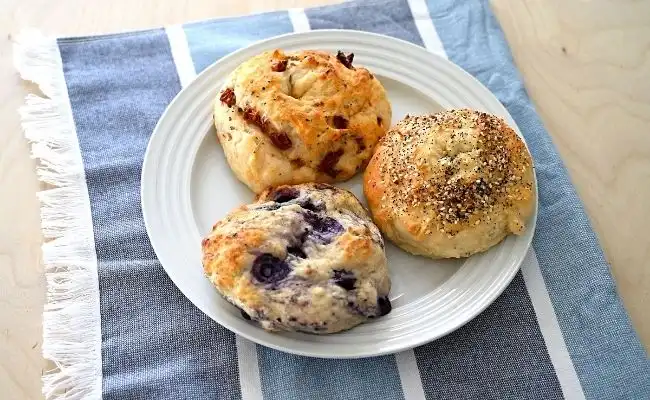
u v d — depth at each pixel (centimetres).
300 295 32
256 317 33
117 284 37
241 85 39
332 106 38
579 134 43
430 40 47
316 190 36
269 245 33
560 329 36
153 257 38
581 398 35
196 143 40
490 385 35
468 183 36
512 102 44
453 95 43
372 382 35
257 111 38
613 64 47
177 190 39
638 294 38
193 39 46
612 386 35
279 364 35
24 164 41
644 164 42
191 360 35
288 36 44
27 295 37
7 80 44
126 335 36
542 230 39
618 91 45
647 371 35
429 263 37
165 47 46
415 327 34
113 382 34
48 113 43
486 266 36
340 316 33
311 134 37
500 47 47
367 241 34
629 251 39
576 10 49
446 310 35
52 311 36
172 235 37
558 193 40
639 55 47
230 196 40
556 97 45
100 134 42
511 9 49
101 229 39
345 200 36
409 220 36
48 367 35
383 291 35
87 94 44
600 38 48
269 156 38
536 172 41
